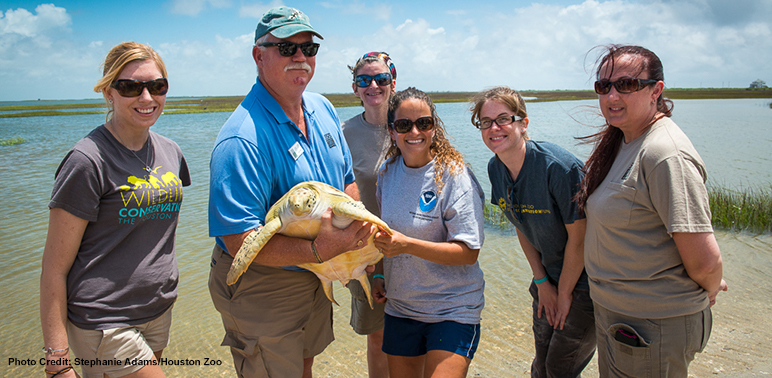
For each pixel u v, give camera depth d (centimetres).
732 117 3634
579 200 279
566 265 308
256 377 285
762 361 405
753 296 551
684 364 243
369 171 394
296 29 252
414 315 288
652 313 238
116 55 252
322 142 300
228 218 246
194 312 546
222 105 8619
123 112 254
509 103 284
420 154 290
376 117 399
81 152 236
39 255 706
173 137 2462
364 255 270
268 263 253
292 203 228
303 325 297
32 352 461
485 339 480
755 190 1059
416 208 285
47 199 1059
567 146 1902
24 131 3105
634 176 234
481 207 290
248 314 277
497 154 302
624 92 233
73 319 248
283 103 280
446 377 256
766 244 741
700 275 222
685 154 217
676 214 213
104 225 250
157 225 272
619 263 246
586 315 313
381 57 410
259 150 254
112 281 253
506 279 644
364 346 480
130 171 258
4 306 550
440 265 282
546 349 348
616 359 257
